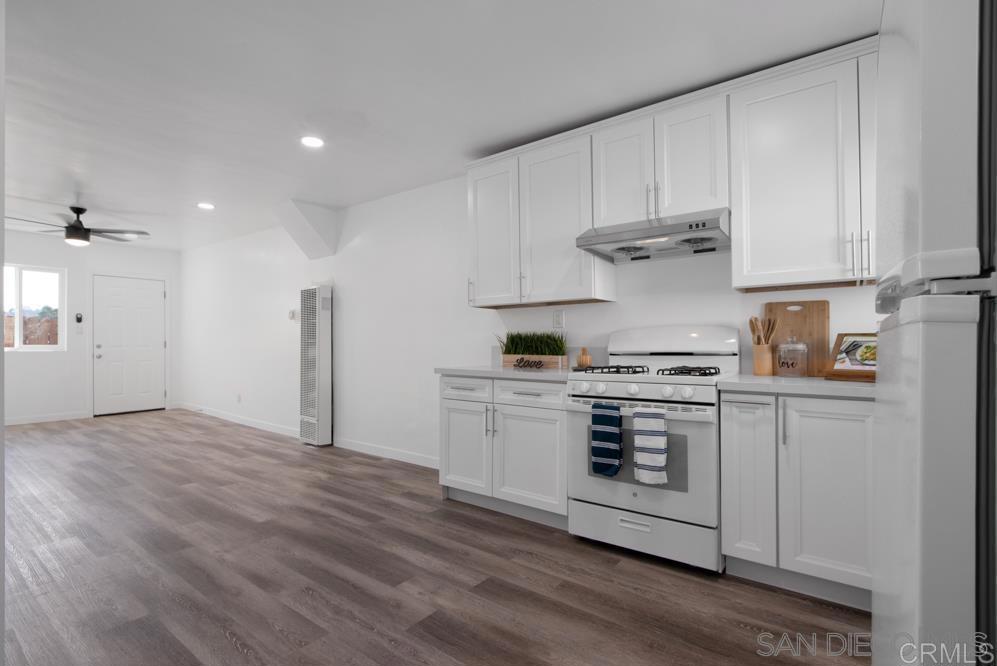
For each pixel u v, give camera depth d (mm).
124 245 6883
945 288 518
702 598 2084
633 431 2438
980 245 501
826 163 2217
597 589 2166
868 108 2137
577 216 2955
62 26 2088
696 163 2539
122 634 1852
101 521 2967
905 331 581
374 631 1870
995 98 499
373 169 3863
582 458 2617
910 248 559
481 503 3242
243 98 2736
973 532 499
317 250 5137
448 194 4117
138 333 7055
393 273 4535
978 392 502
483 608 2021
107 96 2701
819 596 2068
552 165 3062
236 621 1936
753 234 2375
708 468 2232
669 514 2334
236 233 6129
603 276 3049
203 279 6957
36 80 2527
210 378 6832
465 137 3266
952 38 508
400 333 4477
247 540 2695
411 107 2854
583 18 2072
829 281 2256
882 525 778
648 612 1984
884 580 743
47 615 1975
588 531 2596
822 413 1979
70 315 6461
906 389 568
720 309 2826
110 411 6785
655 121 2668
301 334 5223
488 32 2170
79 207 4867
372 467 4227
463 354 4023
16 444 5031
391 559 2465
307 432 5117
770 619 1928
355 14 2039
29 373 6156
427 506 3236
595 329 3301
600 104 2824
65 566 2389
